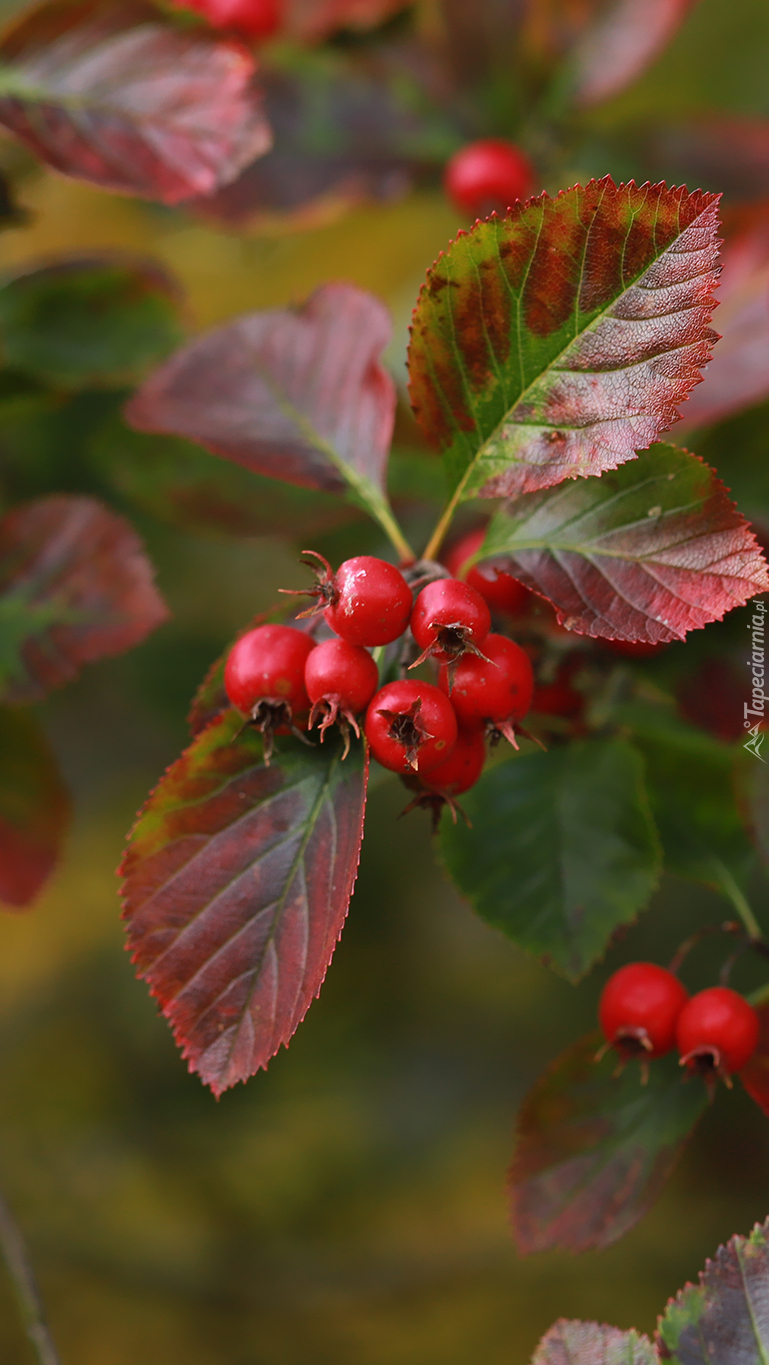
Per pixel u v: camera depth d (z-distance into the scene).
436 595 0.62
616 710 0.72
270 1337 1.28
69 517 0.73
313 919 0.63
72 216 1.07
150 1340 1.28
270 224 0.85
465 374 0.63
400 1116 1.51
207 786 0.64
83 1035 1.52
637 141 0.89
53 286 0.79
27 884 0.75
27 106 0.72
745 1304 0.65
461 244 0.62
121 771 1.34
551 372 0.63
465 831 0.71
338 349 0.70
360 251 1.11
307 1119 1.50
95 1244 1.28
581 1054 0.70
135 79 0.72
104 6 0.72
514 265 0.62
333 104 0.87
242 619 1.09
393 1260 1.30
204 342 0.71
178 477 0.77
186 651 1.05
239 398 0.70
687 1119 0.69
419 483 0.77
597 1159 0.69
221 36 0.72
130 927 0.63
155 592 0.73
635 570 0.63
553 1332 0.65
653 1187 0.69
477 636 0.62
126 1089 1.49
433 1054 1.59
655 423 0.62
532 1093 0.69
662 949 1.43
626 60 0.88
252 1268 1.27
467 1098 1.54
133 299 0.79
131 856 0.63
